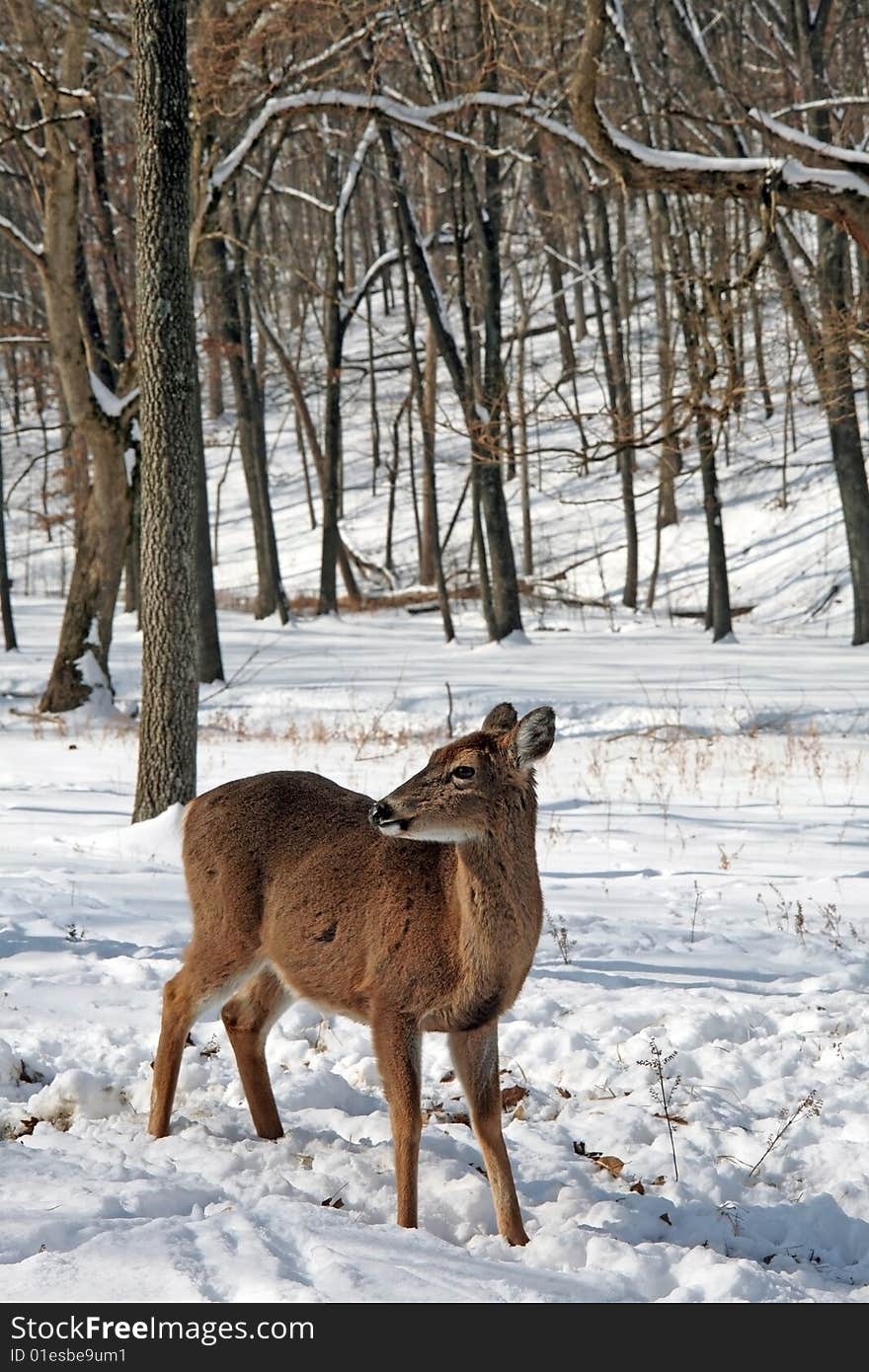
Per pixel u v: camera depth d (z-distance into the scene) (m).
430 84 24.38
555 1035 7.25
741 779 17.06
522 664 27.28
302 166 50.47
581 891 11.11
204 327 51.28
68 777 17.31
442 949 5.02
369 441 57.78
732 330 12.87
